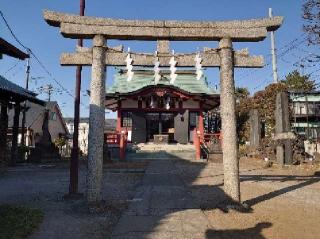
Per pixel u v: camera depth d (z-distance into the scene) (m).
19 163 21.94
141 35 8.61
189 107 27.06
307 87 35.28
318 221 7.11
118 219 7.31
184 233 6.20
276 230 6.43
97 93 8.50
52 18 8.45
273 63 29.75
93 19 8.59
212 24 8.73
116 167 17.80
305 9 14.02
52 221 7.16
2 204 8.77
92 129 8.45
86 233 6.32
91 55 8.71
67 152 33.78
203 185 12.12
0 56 8.43
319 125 30.45
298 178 14.07
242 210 8.00
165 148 24.47
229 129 8.52
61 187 12.00
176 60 8.81
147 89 25.36
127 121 27.73
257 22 8.72
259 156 22.97
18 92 17.19
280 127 20.73
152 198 9.62
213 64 8.85
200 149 22.88
